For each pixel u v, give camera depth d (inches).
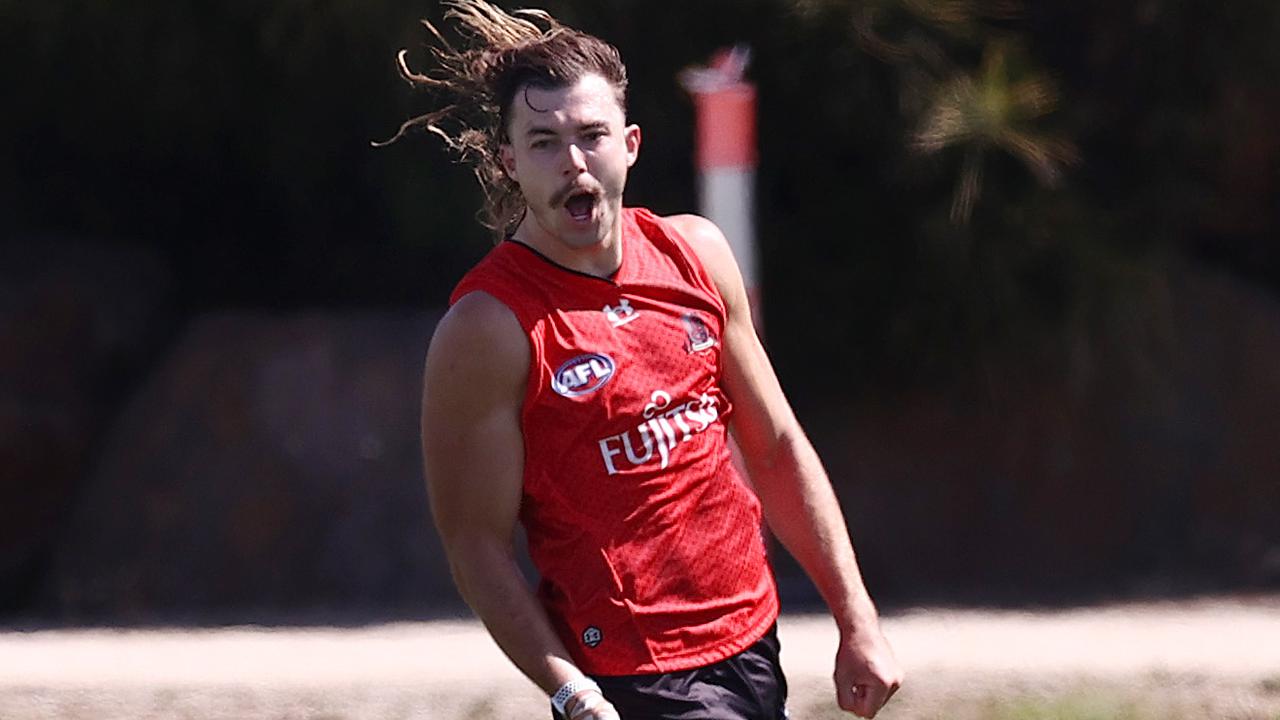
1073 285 1552.7
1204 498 1579.7
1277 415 1609.3
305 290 1800.0
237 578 1502.2
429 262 1779.0
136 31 1539.1
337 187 1715.1
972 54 1523.1
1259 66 1576.0
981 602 1440.7
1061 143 1491.1
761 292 1614.2
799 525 503.2
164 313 1720.0
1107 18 1574.8
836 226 1595.7
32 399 1557.6
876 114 1502.2
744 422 495.5
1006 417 1592.0
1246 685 925.2
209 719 909.8
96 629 1315.2
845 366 1614.2
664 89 1539.1
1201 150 1617.9
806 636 1117.1
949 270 1540.4
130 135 1688.0
